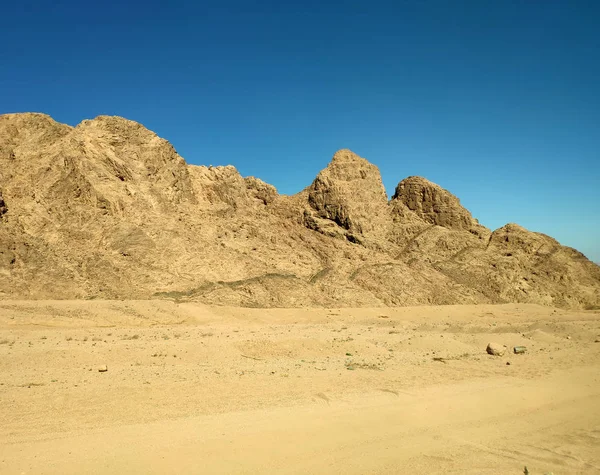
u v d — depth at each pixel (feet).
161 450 47.52
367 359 99.35
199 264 210.59
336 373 83.20
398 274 248.32
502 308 230.27
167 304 174.81
